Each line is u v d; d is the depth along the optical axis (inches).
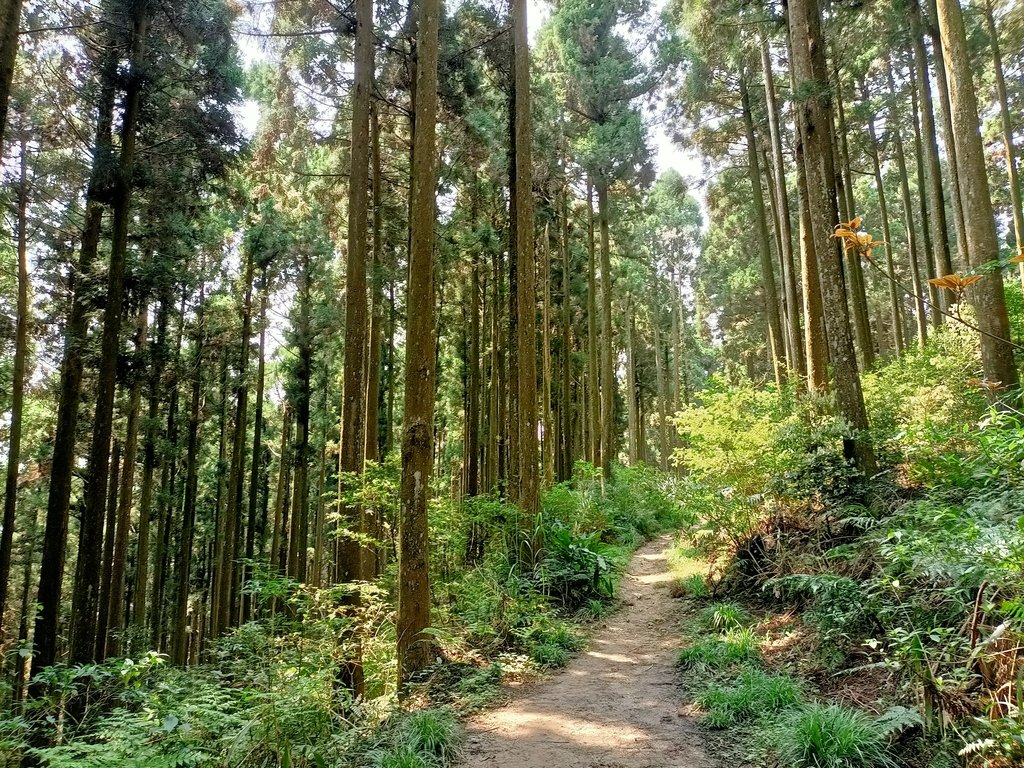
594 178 745.0
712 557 362.0
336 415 932.0
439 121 522.0
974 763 119.4
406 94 496.4
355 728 185.6
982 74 602.5
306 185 650.2
